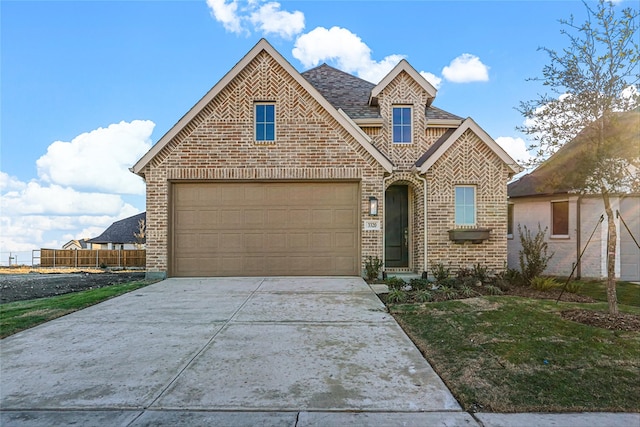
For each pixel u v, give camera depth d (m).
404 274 11.05
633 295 8.89
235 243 10.80
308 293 8.45
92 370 4.29
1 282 11.88
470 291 8.16
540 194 12.86
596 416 3.32
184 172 10.67
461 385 3.89
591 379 4.00
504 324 5.85
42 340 5.36
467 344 5.07
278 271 10.77
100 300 7.88
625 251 11.92
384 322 6.20
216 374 4.16
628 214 11.97
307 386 3.87
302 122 10.78
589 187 6.41
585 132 6.34
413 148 11.90
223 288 9.06
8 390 3.79
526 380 3.99
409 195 11.91
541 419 3.26
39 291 9.98
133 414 3.33
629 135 5.77
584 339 5.14
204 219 10.83
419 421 3.22
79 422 3.19
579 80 6.08
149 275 10.55
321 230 10.83
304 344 5.14
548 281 8.98
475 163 10.85
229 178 10.70
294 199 10.85
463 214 10.95
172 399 3.59
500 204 10.84
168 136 10.61
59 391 3.77
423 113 12.00
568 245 12.55
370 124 11.77
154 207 10.65
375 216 10.66
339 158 10.76
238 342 5.21
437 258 10.72
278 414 3.33
